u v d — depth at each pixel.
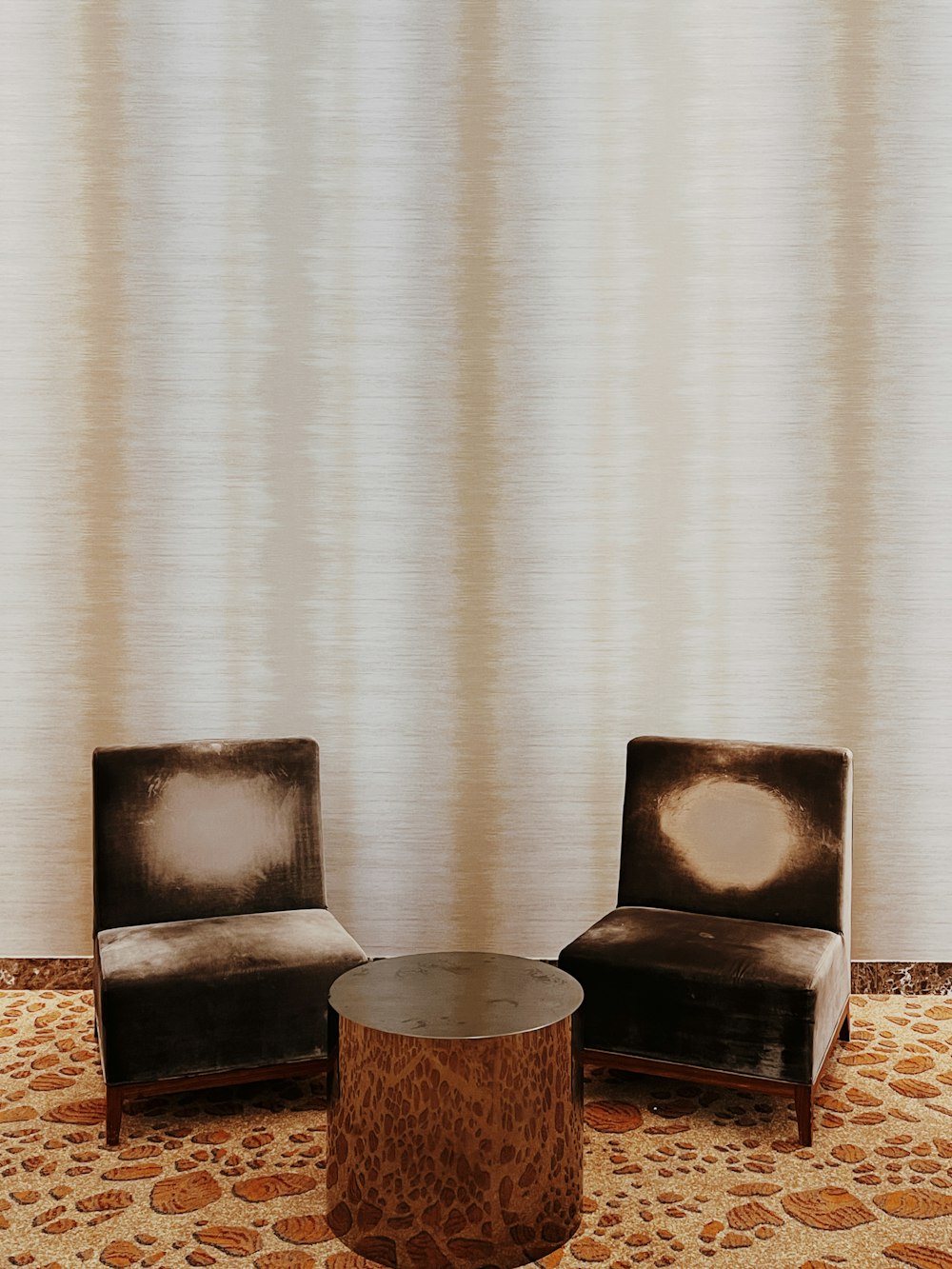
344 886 3.74
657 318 3.66
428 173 3.62
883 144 3.61
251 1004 2.76
